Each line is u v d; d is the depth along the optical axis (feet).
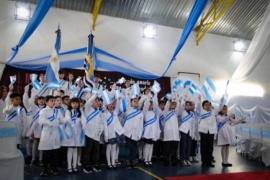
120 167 14.51
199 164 15.57
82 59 22.80
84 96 15.46
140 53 25.61
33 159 14.75
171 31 27.07
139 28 25.89
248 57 19.26
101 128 13.65
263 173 13.11
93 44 21.67
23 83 20.53
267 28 16.26
